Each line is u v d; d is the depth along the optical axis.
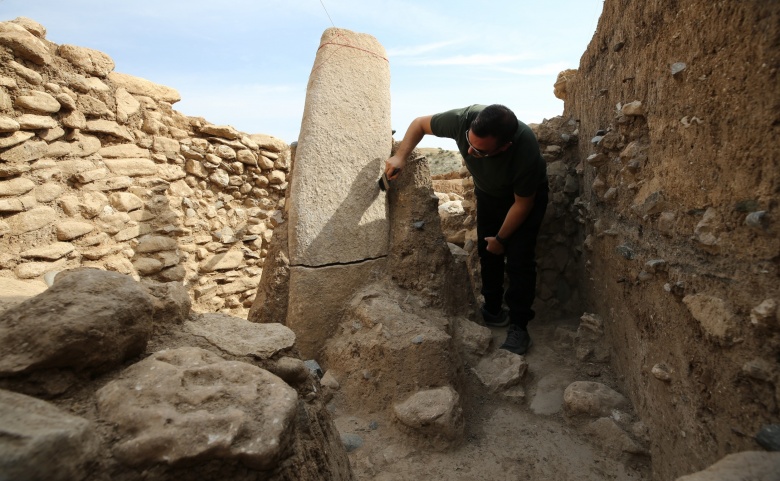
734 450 1.15
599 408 1.96
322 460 1.18
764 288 1.07
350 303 2.46
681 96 1.48
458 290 2.81
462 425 1.89
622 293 2.17
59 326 0.87
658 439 1.66
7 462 0.61
